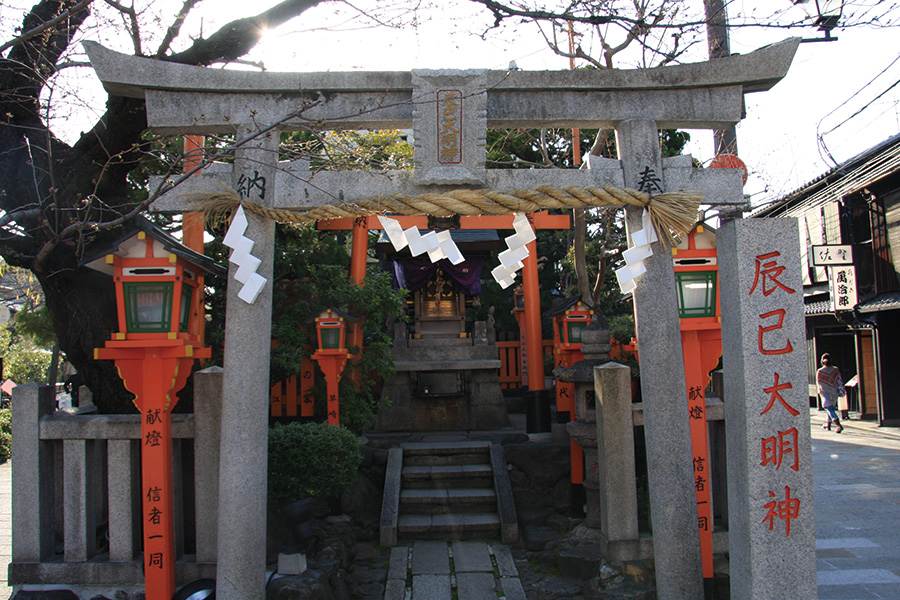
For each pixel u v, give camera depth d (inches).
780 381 121.9
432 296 468.4
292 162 153.6
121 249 155.7
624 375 189.5
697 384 182.5
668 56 207.3
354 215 151.1
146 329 157.2
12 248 183.8
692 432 181.0
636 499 186.4
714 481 195.9
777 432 121.0
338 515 273.3
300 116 136.9
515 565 233.3
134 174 261.4
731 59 154.8
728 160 220.5
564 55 256.1
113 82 146.7
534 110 154.6
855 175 492.1
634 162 154.3
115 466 171.3
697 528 149.1
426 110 149.9
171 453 164.9
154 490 157.6
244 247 145.3
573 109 155.1
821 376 512.1
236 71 150.3
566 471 291.7
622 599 172.6
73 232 178.7
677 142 446.9
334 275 316.2
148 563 156.7
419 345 426.0
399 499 278.5
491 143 393.1
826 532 255.8
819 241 593.9
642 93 156.4
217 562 145.6
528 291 369.4
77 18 193.9
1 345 660.7
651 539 183.8
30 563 167.3
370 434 372.2
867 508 286.0
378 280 327.6
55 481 180.9
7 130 187.8
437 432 379.9
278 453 201.5
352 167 183.2
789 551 119.0
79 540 169.2
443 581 218.2
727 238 127.8
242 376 146.1
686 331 183.2
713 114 156.7
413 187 151.6
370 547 253.6
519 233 150.0
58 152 195.9
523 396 494.3
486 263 594.2
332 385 281.0
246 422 145.6
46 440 173.2
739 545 123.2
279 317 313.0
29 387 171.6
